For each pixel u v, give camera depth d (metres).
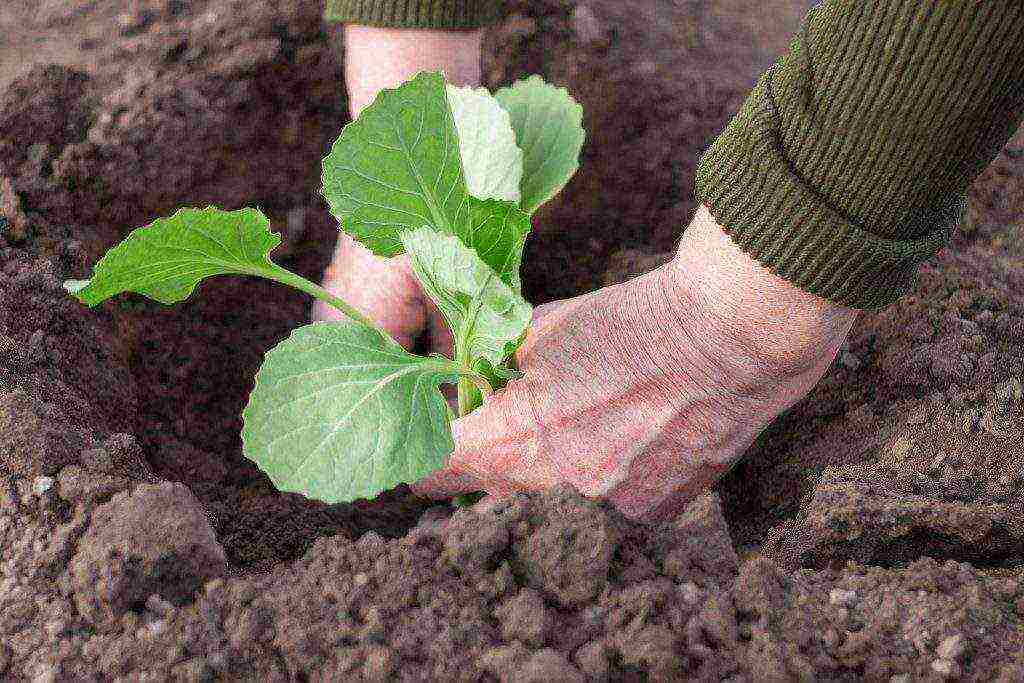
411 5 0.77
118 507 0.66
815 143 0.64
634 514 0.72
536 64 0.95
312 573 0.65
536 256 0.91
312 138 0.92
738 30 1.09
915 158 0.63
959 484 0.71
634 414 0.70
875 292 0.66
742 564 0.66
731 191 0.66
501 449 0.72
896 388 0.76
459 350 0.68
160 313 0.84
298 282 0.69
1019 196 0.83
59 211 0.81
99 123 0.85
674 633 0.64
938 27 0.61
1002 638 0.64
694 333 0.68
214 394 0.84
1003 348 0.75
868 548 0.70
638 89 0.95
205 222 0.65
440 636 0.64
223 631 0.64
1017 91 0.62
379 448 0.65
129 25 0.94
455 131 0.65
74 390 0.74
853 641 0.63
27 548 0.66
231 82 0.90
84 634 0.65
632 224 0.91
